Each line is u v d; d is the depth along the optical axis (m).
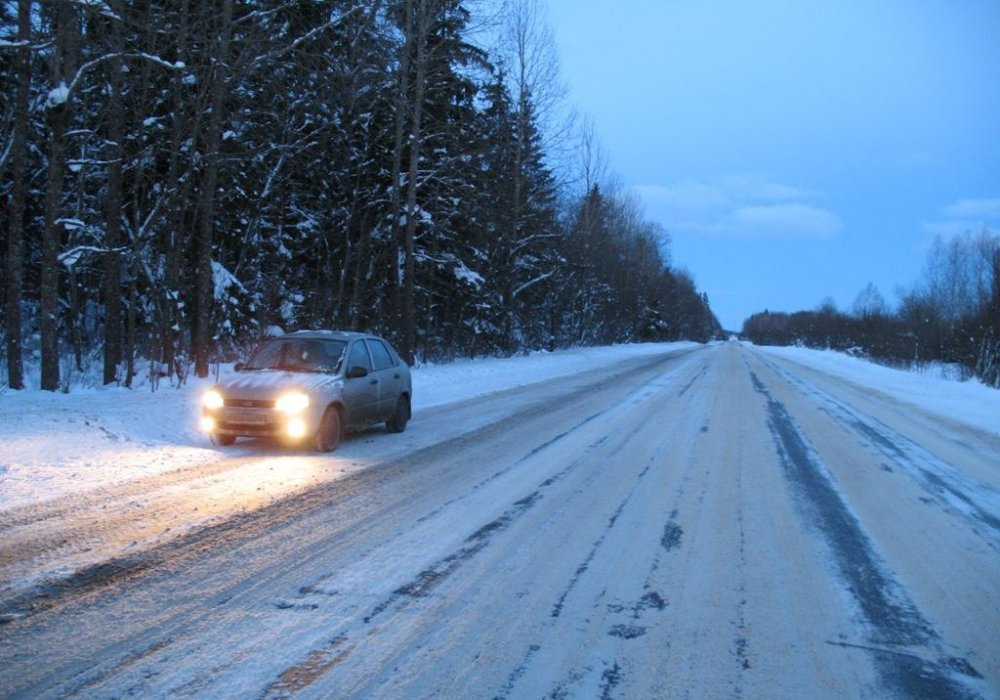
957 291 52.09
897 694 3.54
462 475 8.09
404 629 4.08
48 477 7.18
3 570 4.77
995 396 20.42
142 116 15.70
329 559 5.20
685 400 16.73
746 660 3.84
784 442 10.97
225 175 18.31
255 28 15.30
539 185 34.84
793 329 135.00
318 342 10.41
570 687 3.50
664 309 93.06
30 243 19.14
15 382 12.74
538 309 41.59
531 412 14.02
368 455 9.22
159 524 5.89
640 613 4.40
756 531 6.18
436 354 29.94
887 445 11.12
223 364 18.91
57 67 12.23
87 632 3.92
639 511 6.71
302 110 20.66
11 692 3.29
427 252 26.67
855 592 4.86
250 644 3.84
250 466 8.25
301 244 24.03
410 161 23.12
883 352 44.62
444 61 23.30
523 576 4.96
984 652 4.02
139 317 19.20
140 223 17.97
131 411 10.59
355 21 19.92
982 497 7.79
